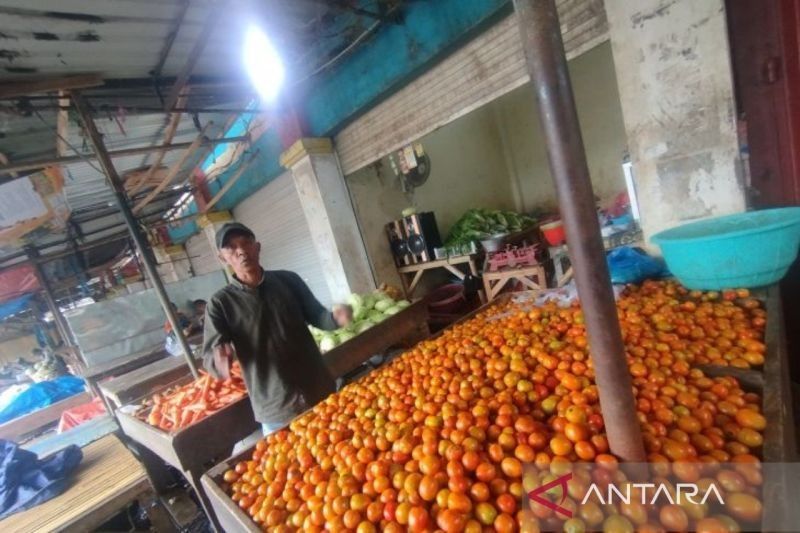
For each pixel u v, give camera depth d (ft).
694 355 4.68
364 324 11.94
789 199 6.61
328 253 16.07
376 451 4.55
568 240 2.65
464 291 15.08
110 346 18.84
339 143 15.16
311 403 7.94
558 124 2.39
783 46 6.17
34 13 7.61
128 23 8.83
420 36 10.40
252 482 4.97
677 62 6.66
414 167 16.08
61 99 10.40
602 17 7.59
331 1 9.50
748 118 6.70
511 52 9.29
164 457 8.52
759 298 5.70
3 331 30.27
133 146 16.03
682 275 6.47
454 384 5.24
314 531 3.82
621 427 3.01
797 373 7.15
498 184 22.02
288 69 12.43
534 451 3.65
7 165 10.30
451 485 3.51
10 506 8.09
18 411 17.99
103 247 31.83
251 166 19.36
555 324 6.34
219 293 7.45
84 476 9.11
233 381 9.25
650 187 7.50
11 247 22.09
